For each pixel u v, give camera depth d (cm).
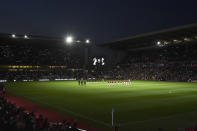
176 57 8512
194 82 6456
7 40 8756
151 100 2727
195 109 2139
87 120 1722
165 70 8050
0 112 1288
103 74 9494
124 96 3122
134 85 5225
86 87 4691
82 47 9681
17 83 6191
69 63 10156
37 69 9406
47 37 8156
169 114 1912
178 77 7181
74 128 1199
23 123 1056
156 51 9544
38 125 1105
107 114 1925
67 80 8012
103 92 3662
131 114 1917
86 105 2384
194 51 8225
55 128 1078
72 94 3400
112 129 1481
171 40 7794
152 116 1838
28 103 2552
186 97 3008
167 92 3634
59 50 11019
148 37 7444
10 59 9356
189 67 7644
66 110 2119
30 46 10369
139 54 10112
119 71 9425
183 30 6266
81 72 9506
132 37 7656
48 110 2128
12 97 3089
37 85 5375
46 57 10375
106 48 9825
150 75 8075
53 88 4494
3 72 8525
